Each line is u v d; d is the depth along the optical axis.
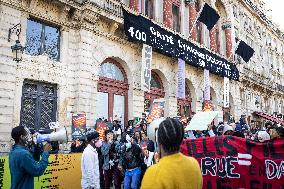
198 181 2.40
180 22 23.08
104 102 16.11
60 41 14.17
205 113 8.24
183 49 20.44
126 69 17.47
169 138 2.36
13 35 12.00
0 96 11.37
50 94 13.52
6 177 7.37
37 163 4.30
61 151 12.77
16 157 4.18
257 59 37.66
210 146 4.99
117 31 16.78
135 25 16.34
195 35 24.25
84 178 6.45
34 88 12.96
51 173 8.15
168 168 2.27
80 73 14.29
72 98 14.18
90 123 14.43
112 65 16.97
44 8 13.38
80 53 14.41
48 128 13.18
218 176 4.87
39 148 5.70
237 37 32.19
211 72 24.52
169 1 21.66
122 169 8.95
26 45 12.80
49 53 13.68
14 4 12.12
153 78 20.03
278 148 4.61
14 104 11.87
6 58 11.67
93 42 15.17
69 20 14.38
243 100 31.88
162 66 19.94
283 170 4.53
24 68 12.39
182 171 2.29
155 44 17.81
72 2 13.93
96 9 14.77
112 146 10.46
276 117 33.91
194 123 8.15
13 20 12.09
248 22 36.09
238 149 4.81
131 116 17.22
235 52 28.02
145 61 17.36
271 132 5.62
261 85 35.47
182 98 21.45
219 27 29.70
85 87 14.41
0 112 11.30
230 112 29.16
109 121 15.05
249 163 4.71
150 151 7.64
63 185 8.38
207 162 4.95
